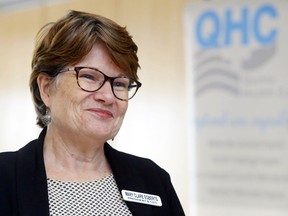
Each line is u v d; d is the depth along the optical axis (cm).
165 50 526
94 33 179
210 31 454
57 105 184
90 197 184
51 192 179
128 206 189
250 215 429
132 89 201
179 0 521
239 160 435
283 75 425
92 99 180
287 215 416
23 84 634
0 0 653
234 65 442
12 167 179
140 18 547
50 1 625
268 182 424
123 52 183
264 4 435
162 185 208
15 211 168
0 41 658
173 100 515
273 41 430
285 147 419
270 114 426
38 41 188
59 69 181
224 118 442
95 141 187
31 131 621
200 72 455
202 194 448
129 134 534
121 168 200
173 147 511
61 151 190
